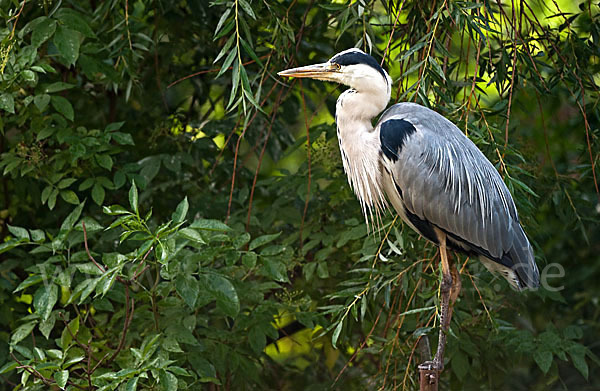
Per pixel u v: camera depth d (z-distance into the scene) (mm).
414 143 7414
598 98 8906
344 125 7746
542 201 9578
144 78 11125
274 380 11344
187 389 8469
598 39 9188
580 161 10188
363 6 7453
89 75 9453
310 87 11609
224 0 7375
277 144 11820
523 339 9227
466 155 7500
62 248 8031
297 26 10258
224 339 9125
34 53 8383
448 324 7527
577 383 12125
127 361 8125
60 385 6871
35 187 9938
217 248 8156
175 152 10797
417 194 7465
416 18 8430
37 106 8742
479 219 7574
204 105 13086
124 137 9219
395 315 9383
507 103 7961
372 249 8656
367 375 10875
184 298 7797
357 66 7570
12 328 9680
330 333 10344
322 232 9914
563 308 12547
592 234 12539
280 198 10367
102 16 9758
